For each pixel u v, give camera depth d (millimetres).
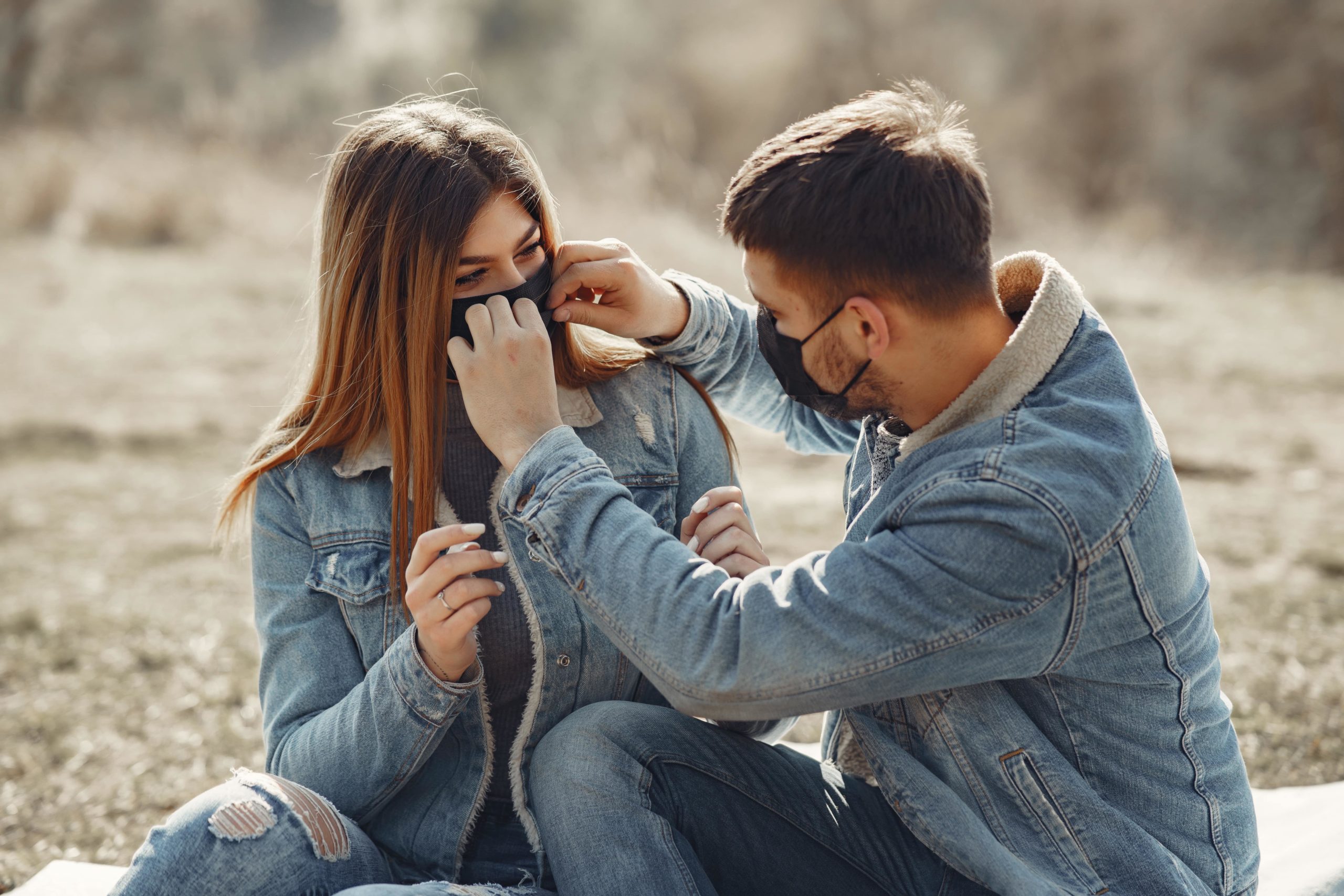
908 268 1583
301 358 2061
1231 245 16203
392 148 1838
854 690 1530
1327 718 3256
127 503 5797
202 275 10641
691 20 18953
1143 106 18781
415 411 1830
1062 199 17625
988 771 1655
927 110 1662
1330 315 10180
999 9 19453
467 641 1721
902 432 1801
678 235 11180
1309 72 17703
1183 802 1671
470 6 19062
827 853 1757
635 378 2080
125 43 17500
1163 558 1567
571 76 18109
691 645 1560
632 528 1623
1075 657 1603
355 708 1733
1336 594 4328
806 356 1710
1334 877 2107
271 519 1925
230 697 3658
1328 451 6414
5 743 3338
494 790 1878
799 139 1667
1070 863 1624
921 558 1515
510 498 1686
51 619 4305
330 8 20734
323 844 1614
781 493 5961
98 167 12625
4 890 2562
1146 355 8758
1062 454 1519
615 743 1700
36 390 7641
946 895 1730
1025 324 1606
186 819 1594
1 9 16391
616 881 1585
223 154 13383
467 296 1854
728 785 1735
